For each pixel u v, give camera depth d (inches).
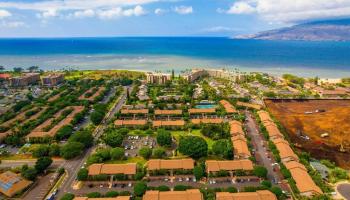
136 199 4987.7
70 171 6205.7
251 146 7327.8
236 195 4891.7
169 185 5625.0
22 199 5231.3
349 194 5305.1
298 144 7731.3
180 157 6771.7
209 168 5880.9
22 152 7130.9
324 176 5890.8
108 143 7253.9
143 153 6678.2
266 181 5452.8
